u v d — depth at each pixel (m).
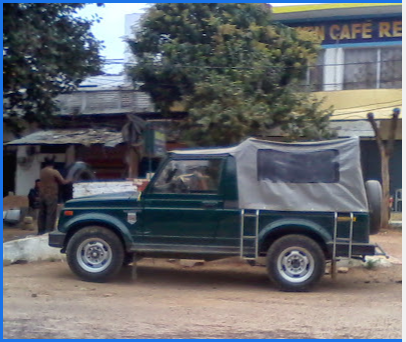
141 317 5.17
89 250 6.61
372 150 14.39
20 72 10.10
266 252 6.48
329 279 7.16
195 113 11.06
